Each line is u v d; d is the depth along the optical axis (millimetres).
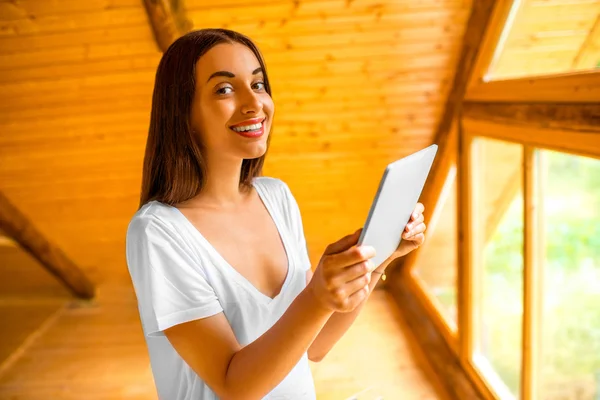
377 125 3061
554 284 2514
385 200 761
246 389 787
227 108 893
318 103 2900
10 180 3334
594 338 2475
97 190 3482
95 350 3867
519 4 2152
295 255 1047
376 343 3719
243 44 941
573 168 2207
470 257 2949
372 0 2344
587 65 1937
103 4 2307
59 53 2529
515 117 2186
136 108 2863
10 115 2855
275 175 3447
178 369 947
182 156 923
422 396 3096
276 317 962
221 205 986
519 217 2811
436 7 2383
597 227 2283
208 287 875
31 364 3725
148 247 841
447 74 2746
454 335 3320
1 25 2367
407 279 4383
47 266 4109
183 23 2396
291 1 2342
